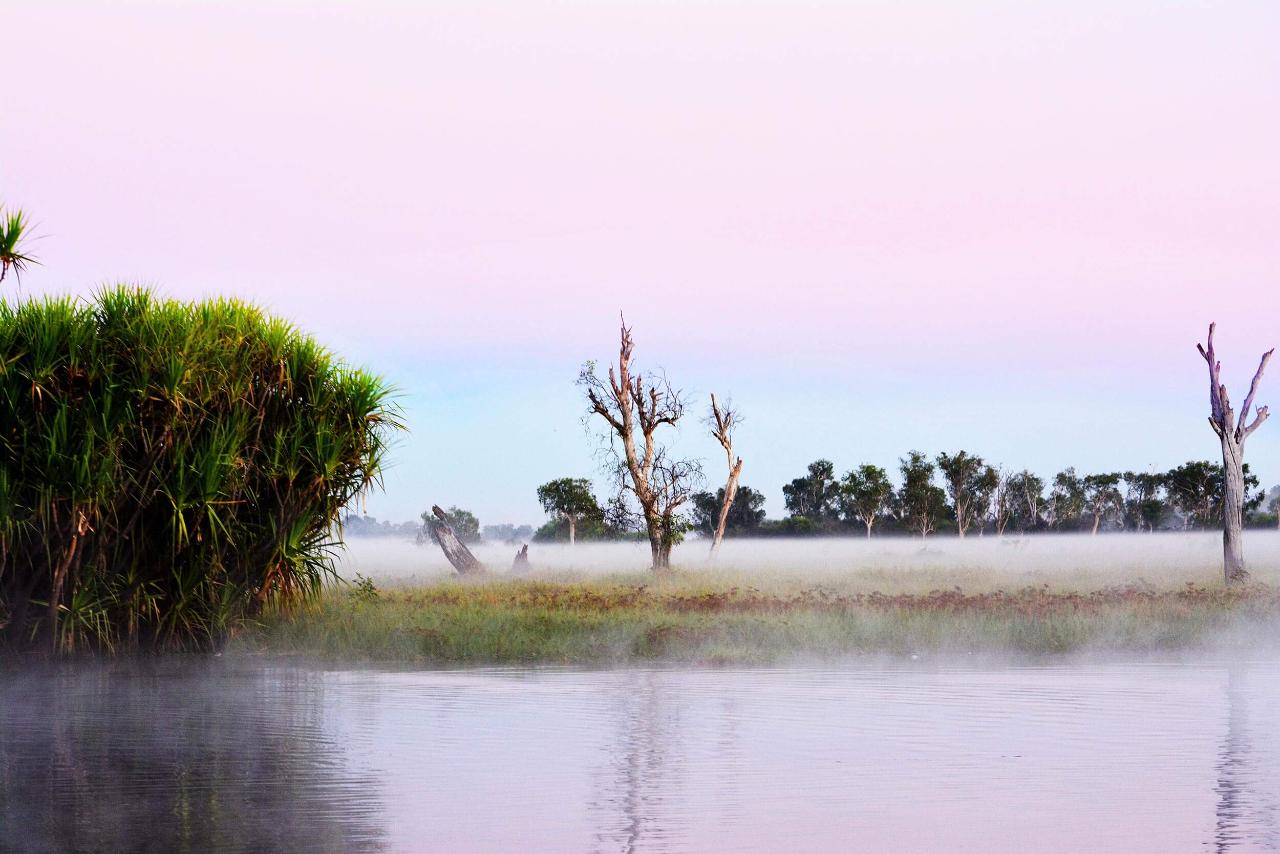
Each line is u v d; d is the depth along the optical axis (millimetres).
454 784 8555
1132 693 13367
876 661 17047
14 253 17625
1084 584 30984
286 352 19375
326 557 19797
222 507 18484
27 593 17250
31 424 17359
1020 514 118062
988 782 8641
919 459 106000
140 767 9172
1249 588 28156
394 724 11250
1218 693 13336
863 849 6832
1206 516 111500
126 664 17000
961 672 15562
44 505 16672
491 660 17281
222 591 18656
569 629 19469
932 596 25359
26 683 14688
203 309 18844
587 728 10977
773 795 8180
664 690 13742
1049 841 7016
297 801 8016
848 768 9109
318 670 16078
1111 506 120312
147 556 18297
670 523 44562
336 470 19547
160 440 17922
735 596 26406
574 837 7086
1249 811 7754
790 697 13031
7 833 7195
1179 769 9102
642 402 44750
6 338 17297
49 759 9508
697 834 7172
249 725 11172
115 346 17875
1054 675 15125
